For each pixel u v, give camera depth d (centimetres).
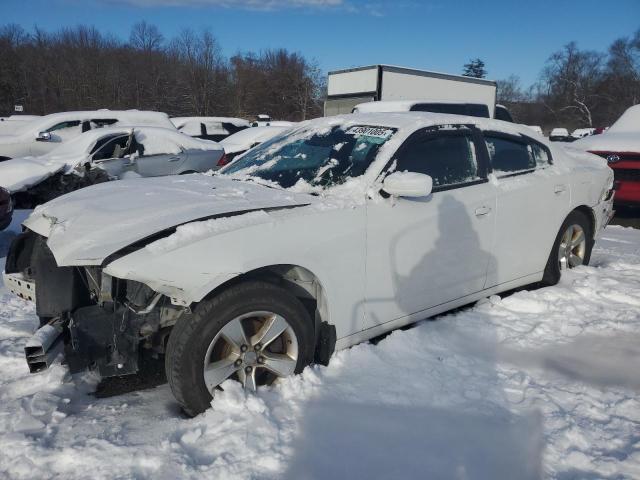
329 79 1480
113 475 230
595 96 5966
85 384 313
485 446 252
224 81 5669
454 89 1448
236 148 1203
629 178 775
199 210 288
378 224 323
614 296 439
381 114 406
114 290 280
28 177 889
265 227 283
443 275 365
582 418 274
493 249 398
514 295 433
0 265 527
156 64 5284
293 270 307
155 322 282
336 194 329
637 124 863
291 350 296
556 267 467
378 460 242
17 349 350
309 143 395
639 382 311
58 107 4978
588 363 334
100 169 936
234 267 266
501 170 416
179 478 227
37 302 288
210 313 265
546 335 372
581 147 836
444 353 341
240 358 279
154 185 354
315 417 270
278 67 5875
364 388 297
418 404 285
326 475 232
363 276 320
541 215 434
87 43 5103
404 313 348
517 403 288
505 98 6831
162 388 312
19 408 282
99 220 285
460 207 368
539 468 238
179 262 257
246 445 247
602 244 679
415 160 357
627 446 251
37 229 311
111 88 5088
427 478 232
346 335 320
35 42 5056
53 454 242
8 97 4950
